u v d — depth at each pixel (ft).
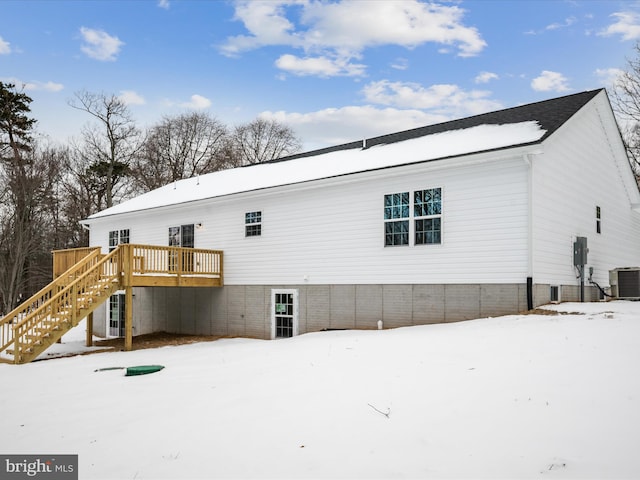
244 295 54.60
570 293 41.81
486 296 37.24
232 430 15.80
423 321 40.52
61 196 125.29
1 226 105.70
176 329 62.08
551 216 38.96
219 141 157.58
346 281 45.85
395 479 11.33
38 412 20.71
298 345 33.14
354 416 15.80
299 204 50.08
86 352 45.50
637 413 13.52
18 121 113.39
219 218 57.82
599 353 20.39
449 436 13.37
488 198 37.52
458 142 43.55
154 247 48.06
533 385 16.74
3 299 103.50
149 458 14.19
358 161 49.73
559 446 12.04
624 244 56.95
